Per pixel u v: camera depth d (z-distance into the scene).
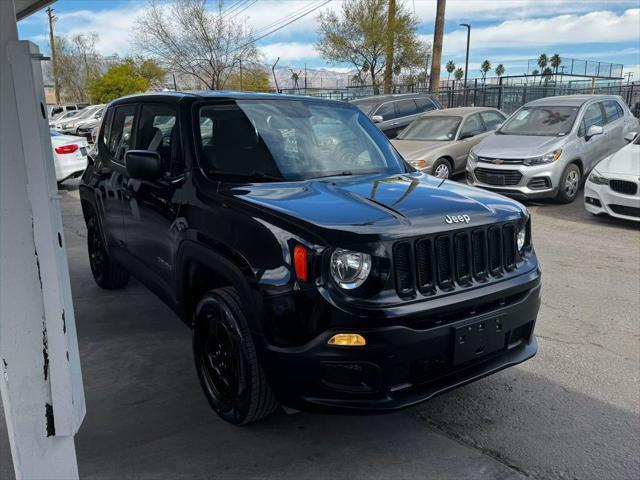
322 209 2.77
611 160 8.22
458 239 2.78
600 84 24.77
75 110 35.28
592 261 6.39
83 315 4.73
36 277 1.55
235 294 2.91
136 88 40.16
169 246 3.50
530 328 3.19
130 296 5.21
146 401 3.35
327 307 2.48
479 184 9.54
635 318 4.72
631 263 6.30
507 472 2.71
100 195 4.78
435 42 19.30
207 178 3.30
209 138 3.53
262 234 2.68
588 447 2.92
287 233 2.60
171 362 3.86
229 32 31.72
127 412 3.22
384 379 2.54
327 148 3.83
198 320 3.16
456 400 3.41
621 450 2.90
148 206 3.78
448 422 3.16
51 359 1.59
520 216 3.14
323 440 2.98
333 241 2.50
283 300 2.55
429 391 2.66
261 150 3.57
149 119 4.12
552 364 3.89
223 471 2.71
